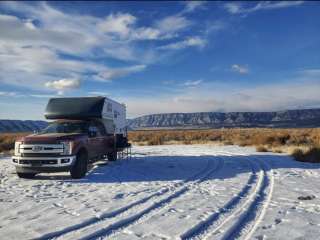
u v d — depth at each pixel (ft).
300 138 91.15
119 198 26.25
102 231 17.89
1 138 116.47
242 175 37.76
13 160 36.76
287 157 56.70
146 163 51.19
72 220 19.83
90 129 42.70
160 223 19.29
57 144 35.88
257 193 27.68
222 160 53.98
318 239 16.57
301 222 19.36
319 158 49.44
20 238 16.61
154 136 155.33
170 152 72.08
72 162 36.01
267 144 88.38
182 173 40.32
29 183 34.06
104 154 48.67
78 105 46.75
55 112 46.60
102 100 47.50
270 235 17.13
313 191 28.22
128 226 18.84
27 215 21.18
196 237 16.94
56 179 37.06
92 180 35.83
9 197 26.96
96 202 24.82
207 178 36.24
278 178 35.06
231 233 17.57
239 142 100.73
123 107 59.98
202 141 119.34
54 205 23.99
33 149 35.88
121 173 40.70
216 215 20.97
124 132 60.90
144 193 28.14
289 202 24.36
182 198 26.16
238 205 23.65
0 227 18.54
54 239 16.65
